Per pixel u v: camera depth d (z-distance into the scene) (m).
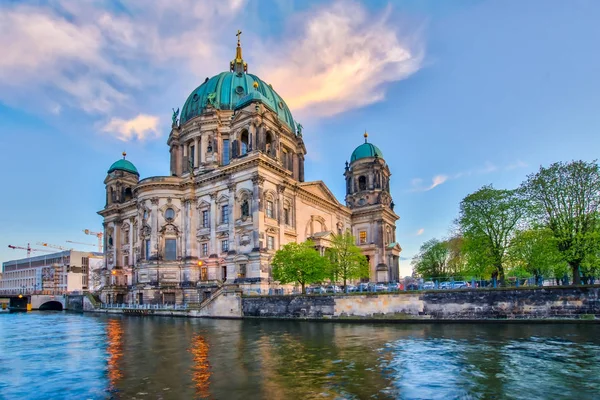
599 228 46.09
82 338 39.81
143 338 37.72
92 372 24.38
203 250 75.56
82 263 181.88
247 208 68.75
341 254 69.75
